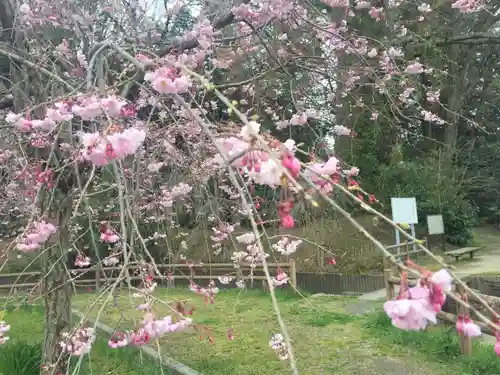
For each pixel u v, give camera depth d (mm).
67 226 3762
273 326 6031
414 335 4961
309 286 9102
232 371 4438
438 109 13250
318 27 4734
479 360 4305
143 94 3855
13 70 3947
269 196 6098
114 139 1776
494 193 15984
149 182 5344
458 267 9633
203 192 5438
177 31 5121
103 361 4590
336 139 11133
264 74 4289
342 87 6766
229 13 4160
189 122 3957
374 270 9156
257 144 1393
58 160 3396
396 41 6625
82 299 7484
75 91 2367
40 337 5816
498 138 15820
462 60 12406
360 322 5914
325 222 10266
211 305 7422
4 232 6898
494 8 10430
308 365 4531
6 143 4219
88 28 4383
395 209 8125
